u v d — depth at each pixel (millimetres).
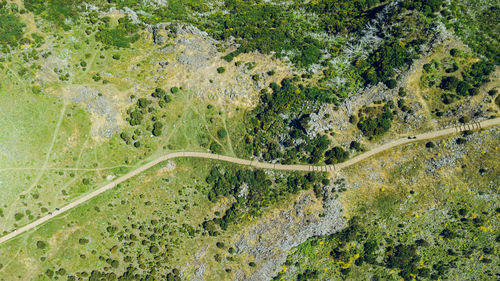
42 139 87250
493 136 78375
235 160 87125
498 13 84438
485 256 79562
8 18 88188
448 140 79938
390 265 81688
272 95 86562
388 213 81688
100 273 85750
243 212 85625
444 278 81125
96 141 87812
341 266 83250
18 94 87875
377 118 81875
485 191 78875
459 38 82688
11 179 86250
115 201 87188
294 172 84250
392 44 85000
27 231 85500
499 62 79938
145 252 86625
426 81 81688
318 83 86250
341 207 81812
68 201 86688
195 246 86562
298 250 84500
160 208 87438
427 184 80750
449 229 80375
